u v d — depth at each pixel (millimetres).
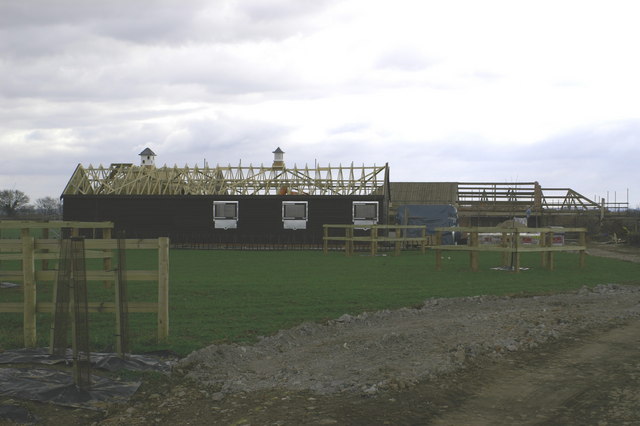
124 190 38875
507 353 8789
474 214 48531
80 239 7480
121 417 6402
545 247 20422
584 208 48688
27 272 9352
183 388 7332
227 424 6156
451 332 9922
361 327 10969
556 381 7410
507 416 6227
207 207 37938
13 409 6422
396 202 50531
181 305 12859
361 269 21078
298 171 39406
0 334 10055
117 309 8492
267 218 37750
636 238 41031
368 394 6855
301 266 22250
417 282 17141
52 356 8453
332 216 37406
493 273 19891
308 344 9703
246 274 19016
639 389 7020
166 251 9531
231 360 8562
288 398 6859
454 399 6758
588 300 13914
